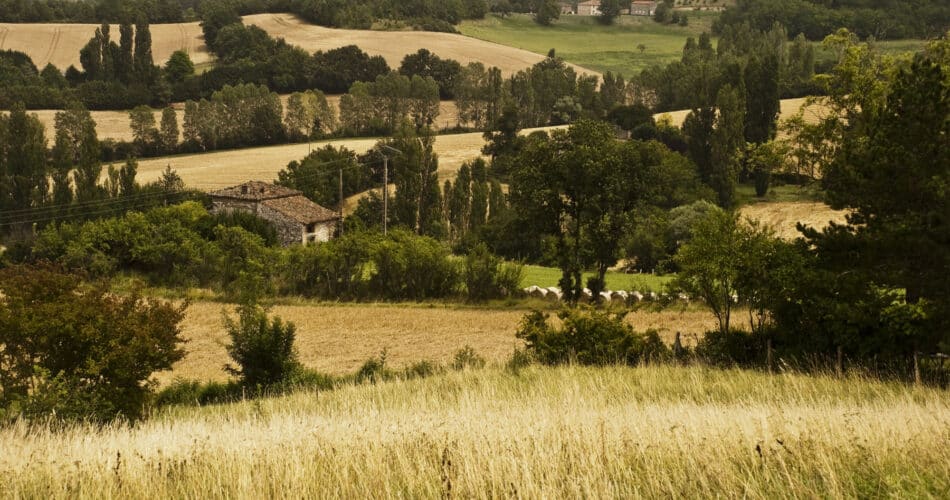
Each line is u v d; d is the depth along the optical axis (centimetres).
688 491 1186
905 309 3553
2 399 2578
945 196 3450
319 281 7950
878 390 2747
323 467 1354
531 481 1186
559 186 7462
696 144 15325
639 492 1198
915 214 3516
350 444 1544
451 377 3488
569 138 7656
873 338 3584
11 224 12681
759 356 3931
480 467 1266
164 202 12475
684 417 1808
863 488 1198
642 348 4131
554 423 1647
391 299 7794
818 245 3838
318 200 13938
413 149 13275
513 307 7425
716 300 4416
